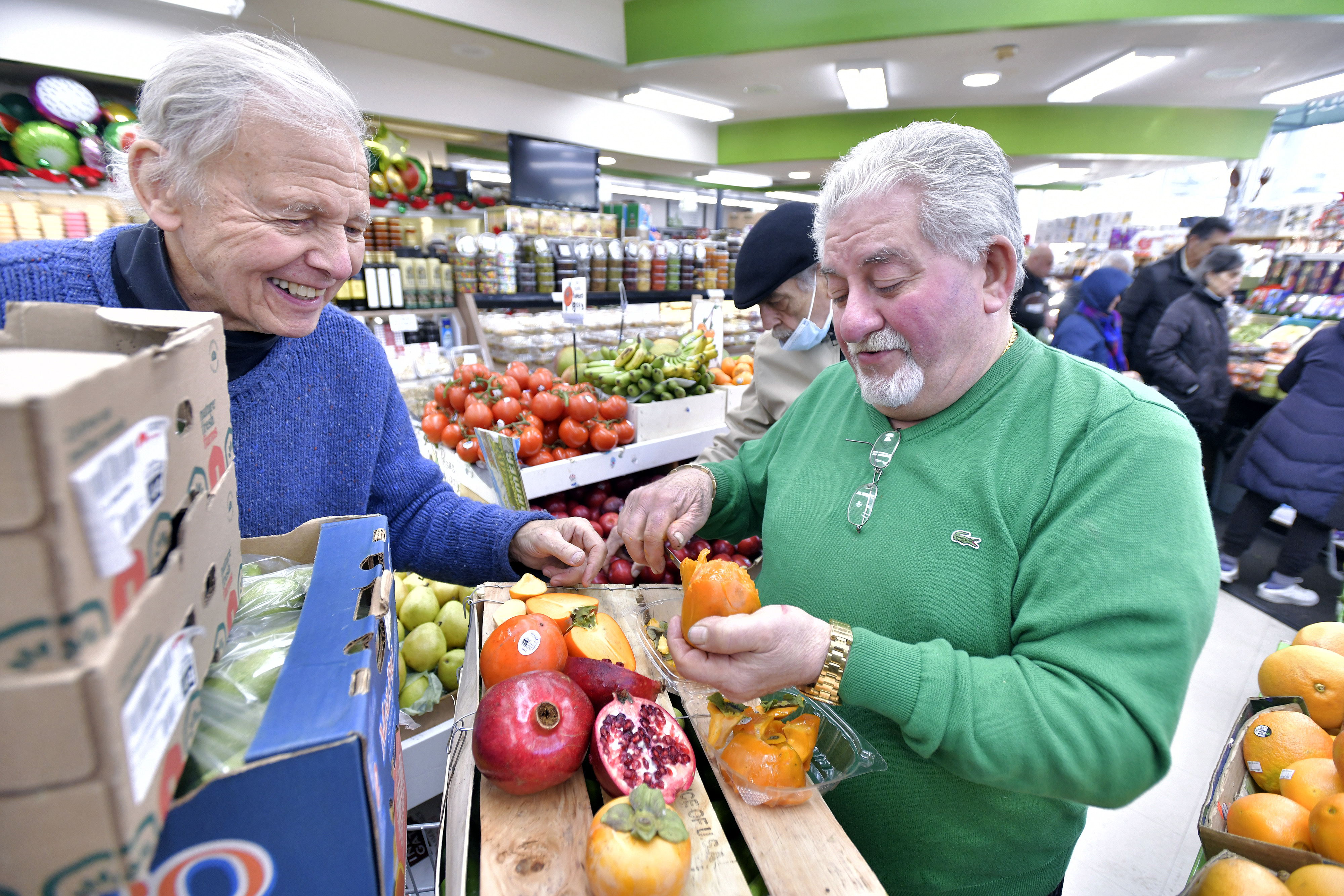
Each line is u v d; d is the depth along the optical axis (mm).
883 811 894
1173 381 3639
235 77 748
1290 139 7199
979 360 892
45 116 3516
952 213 778
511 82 6371
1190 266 3908
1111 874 1828
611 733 676
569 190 6270
